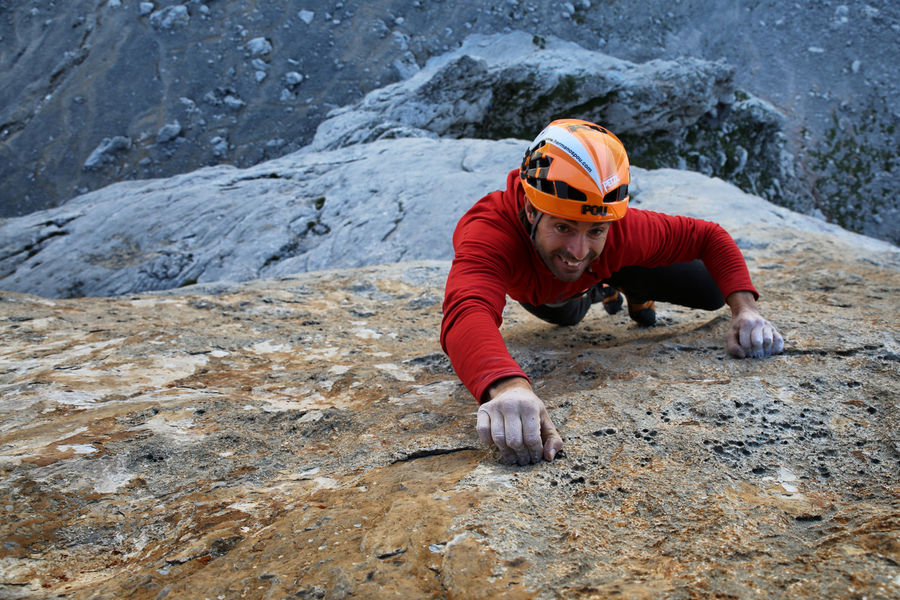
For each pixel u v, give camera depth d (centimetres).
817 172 2052
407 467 211
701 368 268
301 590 146
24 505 192
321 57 1778
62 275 927
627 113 1697
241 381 311
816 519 165
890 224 1984
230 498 198
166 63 1723
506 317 429
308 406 279
